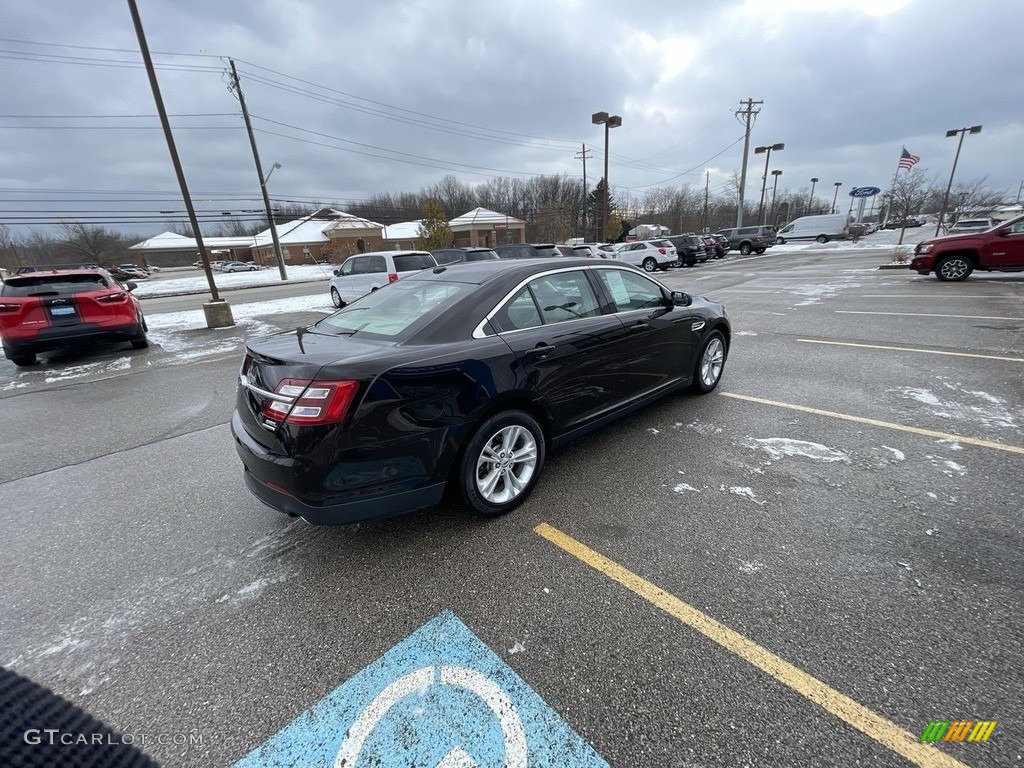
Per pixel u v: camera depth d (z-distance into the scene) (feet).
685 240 81.76
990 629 6.08
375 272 39.63
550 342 9.53
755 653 5.91
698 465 10.66
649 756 4.81
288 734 5.19
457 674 5.82
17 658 6.31
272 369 7.61
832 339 21.72
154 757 4.99
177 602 7.25
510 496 9.17
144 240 237.25
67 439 14.02
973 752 4.68
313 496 7.16
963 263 37.86
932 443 11.20
